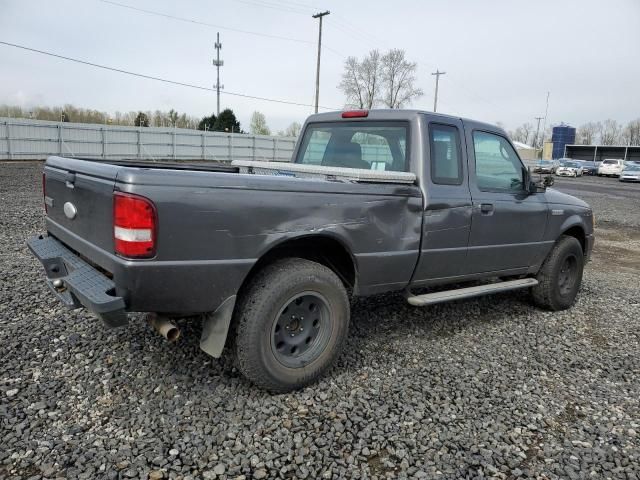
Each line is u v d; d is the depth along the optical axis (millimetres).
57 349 3760
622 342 4691
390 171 4012
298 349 3393
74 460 2541
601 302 6066
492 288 4711
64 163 3549
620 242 11297
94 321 4324
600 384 3768
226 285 3008
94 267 3182
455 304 5570
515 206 4773
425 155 4035
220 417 3012
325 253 3736
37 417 2891
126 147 35031
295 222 3221
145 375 3451
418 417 3133
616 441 2998
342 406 3215
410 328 4719
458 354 4180
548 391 3605
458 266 4383
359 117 4594
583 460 2797
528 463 2746
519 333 4785
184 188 2795
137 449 2656
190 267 2850
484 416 3199
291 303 3303
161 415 2990
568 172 42875
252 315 3113
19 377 3322
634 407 3436
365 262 3652
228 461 2607
